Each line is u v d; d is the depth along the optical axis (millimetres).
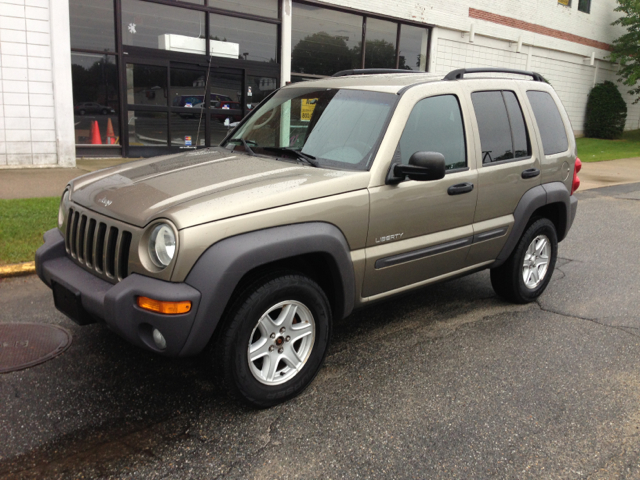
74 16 10438
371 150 3367
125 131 11453
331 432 2816
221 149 4062
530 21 19891
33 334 3795
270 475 2477
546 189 4527
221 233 2662
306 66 13984
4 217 6227
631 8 23672
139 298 2648
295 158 3576
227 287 2635
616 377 3490
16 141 9930
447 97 3832
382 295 3547
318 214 3004
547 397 3223
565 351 3852
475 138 3943
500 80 4363
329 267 3158
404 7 15344
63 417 2867
